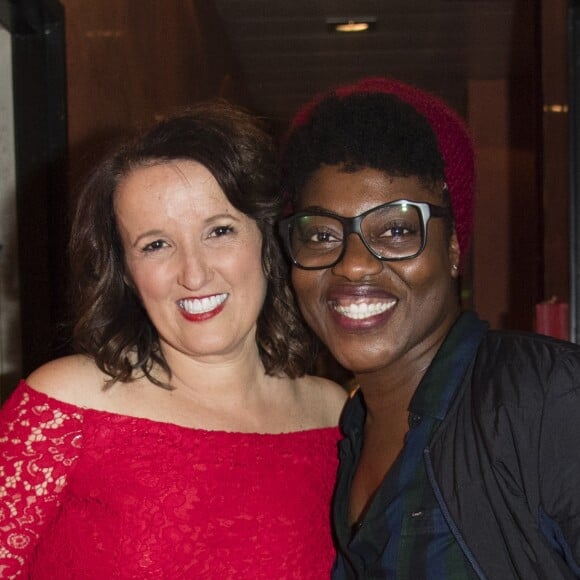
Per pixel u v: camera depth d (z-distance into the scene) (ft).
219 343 5.70
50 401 5.43
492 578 4.52
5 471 5.33
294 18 21.40
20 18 9.78
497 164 28.22
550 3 13.17
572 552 4.42
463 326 5.13
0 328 10.52
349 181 5.02
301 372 6.43
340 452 5.87
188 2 18.08
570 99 11.78
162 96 15.96
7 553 5.33
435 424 4.92
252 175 5.63
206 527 5.49
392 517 4.87
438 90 29.14
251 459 5.75
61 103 10.25
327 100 5.27
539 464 4.45
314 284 5.26
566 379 4.48
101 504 5.44
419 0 20.30
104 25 12.29
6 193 10.41
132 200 5.58
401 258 4.99
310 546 5.82
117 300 5.88
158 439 5.55
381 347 5.12
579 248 11.87
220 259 5.63
